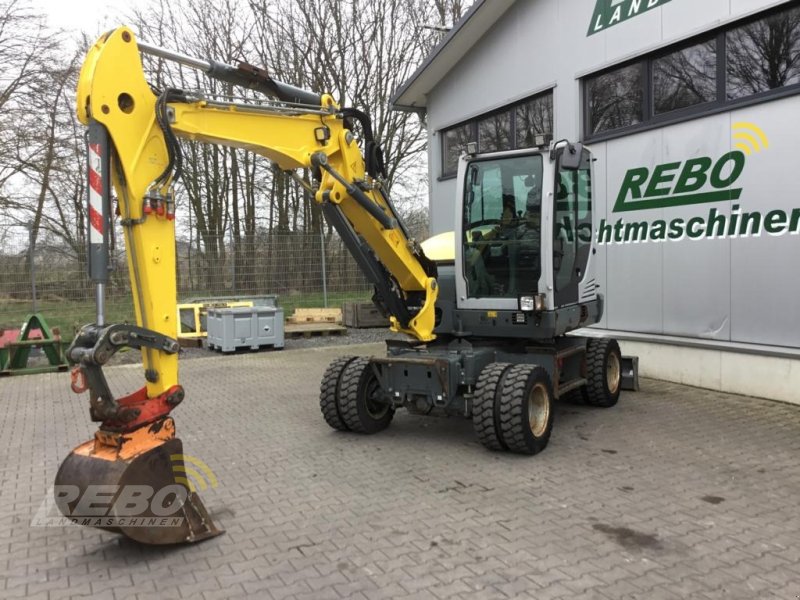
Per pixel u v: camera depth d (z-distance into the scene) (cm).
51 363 1014
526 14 1005
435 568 339
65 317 1189
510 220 599
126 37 364
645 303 851
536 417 547
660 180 820
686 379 809
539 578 326
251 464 527
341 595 314
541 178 579
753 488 453
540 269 579
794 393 695
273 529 396
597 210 910
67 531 402
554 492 449
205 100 409
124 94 362
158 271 376
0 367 983
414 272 583
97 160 354
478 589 316
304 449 566
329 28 2156
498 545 365
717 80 755
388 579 329
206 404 757
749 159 720
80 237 1227
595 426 627
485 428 527
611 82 891
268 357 1110
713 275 766
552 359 610
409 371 569
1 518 425
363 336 1346
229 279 1371
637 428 618
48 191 1997
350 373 599
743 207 729
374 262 574
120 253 545
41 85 1895
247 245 1386
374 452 554
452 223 1229
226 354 1146
